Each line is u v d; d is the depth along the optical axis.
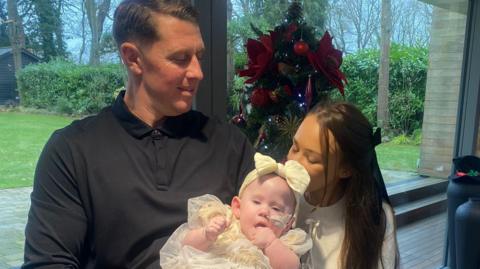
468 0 3.27
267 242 0.99
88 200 1.07
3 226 1.58
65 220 1.04
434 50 3.48
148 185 1.10
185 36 1.08
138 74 1.13
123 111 1.16
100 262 1.08
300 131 1.24
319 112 1.25
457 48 3.45
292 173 1.06
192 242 0.98
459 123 3.46
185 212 1.11
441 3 3.41
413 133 3.51
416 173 3.63
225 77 1.81
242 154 1.28
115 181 1.07
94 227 1.07
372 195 1.29
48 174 1.06
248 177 1.08
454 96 3.53
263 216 1.01
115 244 1.07
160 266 1.02
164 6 1.07
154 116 1.16
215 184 1.18
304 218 1.31
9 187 1.57
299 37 1.52
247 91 1.58
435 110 3.56
